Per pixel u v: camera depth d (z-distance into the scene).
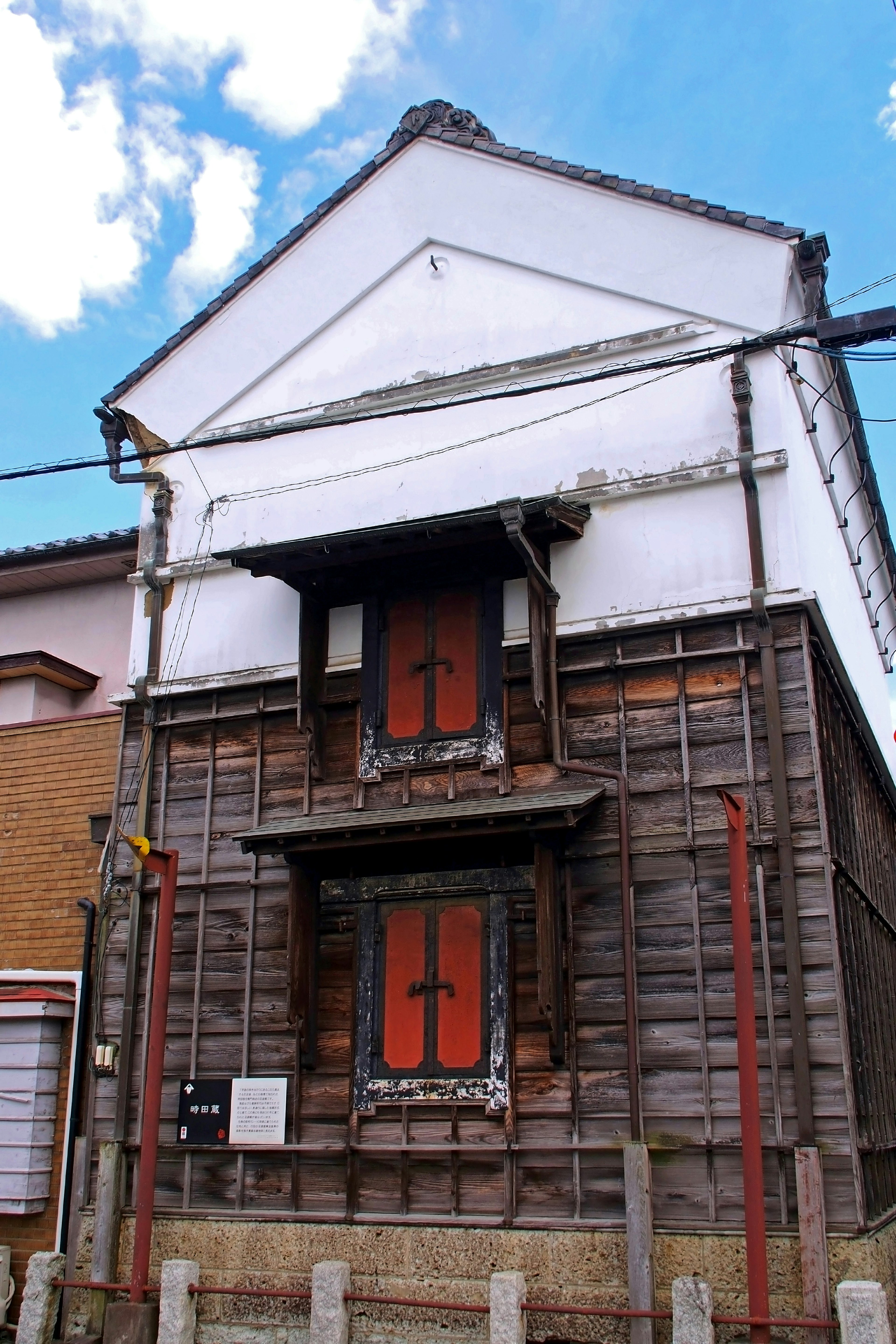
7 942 13.82
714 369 11.57
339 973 11.48
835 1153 9.34
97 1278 11.18
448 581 12.11
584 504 11.70
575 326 12.33
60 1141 12.56
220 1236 11.05
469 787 11.48
